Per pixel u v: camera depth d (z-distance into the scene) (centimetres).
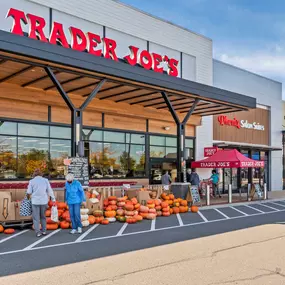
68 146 1672
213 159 1934
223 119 2488
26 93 1498
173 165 2139
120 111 1838
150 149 2025
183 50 2208
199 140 2280
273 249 821
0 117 1450
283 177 3062
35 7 1583
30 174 1527
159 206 1362
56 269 661
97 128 1777
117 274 626
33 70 1255
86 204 1173
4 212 1030
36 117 1561
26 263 702
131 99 1764
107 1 1845
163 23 2114
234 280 590
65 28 1677
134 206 1254
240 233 1034
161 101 1816
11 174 1477
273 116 2941
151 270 650
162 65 2012
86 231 1042
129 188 1367
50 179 1585
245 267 668
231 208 1675
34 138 1558
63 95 1213
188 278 602
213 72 2417
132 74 1333
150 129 2023
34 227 966
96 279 599
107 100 1780
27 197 1032
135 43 1969
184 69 2209
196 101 1655
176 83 1495
